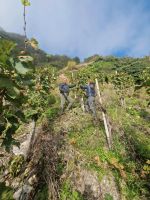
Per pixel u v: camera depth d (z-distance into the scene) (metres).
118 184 6.24
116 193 6.00
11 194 1.98
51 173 5.93
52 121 7.89
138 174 6.84
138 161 7.19
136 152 7.55
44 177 5.84
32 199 5.59
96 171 6.30
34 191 5.74
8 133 2.08
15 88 1.72
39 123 7.53
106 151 7.02
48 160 6.12
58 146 6.69
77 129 7.63
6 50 1.63
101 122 8.37
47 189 5.73
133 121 9.39
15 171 5.18
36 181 5.93
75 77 14.89
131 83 12.98
